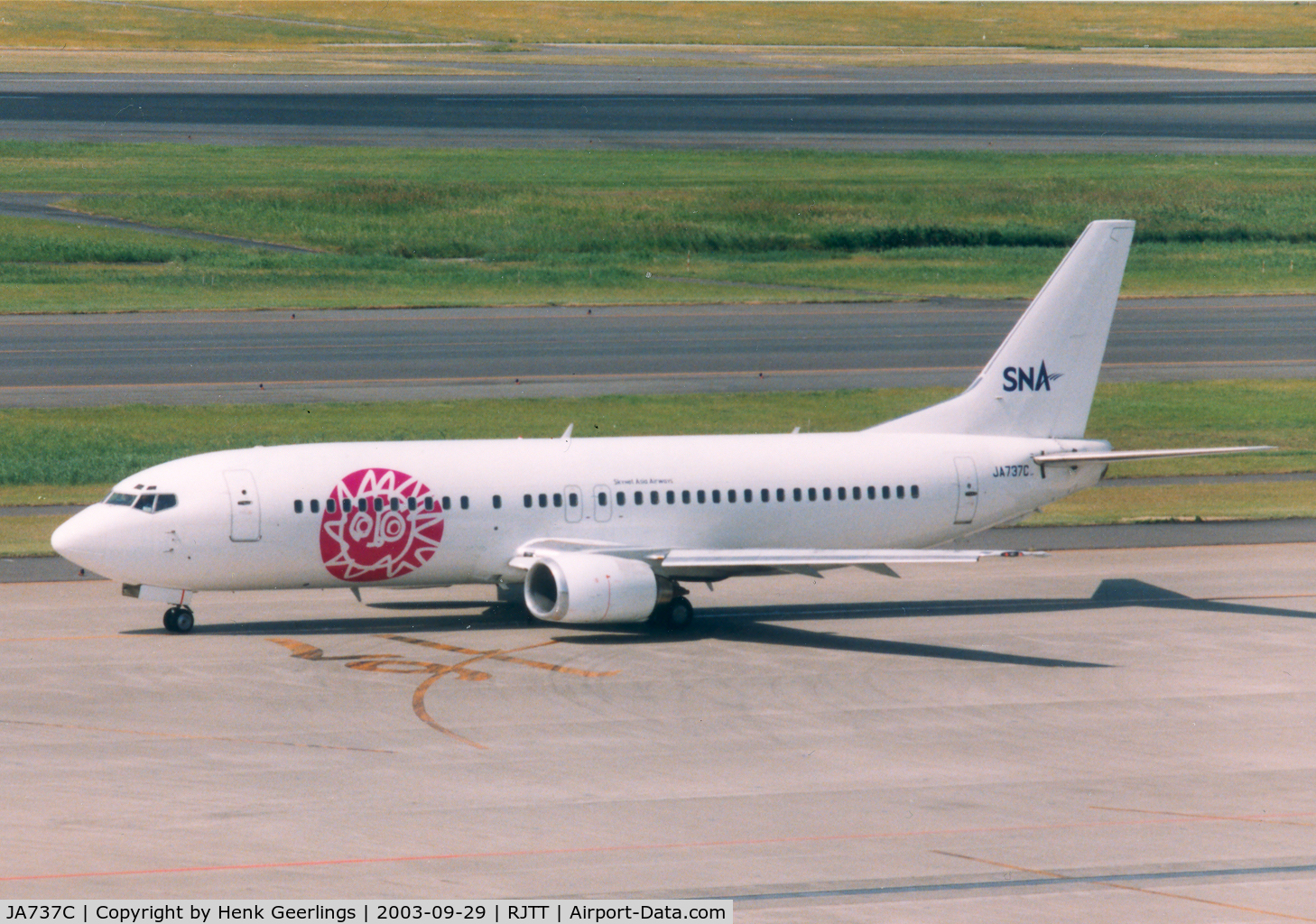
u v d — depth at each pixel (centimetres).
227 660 14225
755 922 8175
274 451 15475
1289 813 10138
